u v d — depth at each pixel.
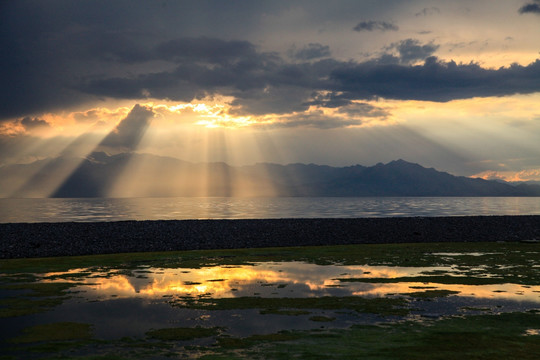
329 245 40.44
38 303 18.78
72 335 14.33
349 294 20.58
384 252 35.78
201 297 19.94
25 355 12.44
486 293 20.78
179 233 43.84
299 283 23.28
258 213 110.94
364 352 12.65
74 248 36.56
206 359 12.04
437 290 21.47
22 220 82.94
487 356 12.36
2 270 27.41
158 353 12.58
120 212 117.75
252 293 20.80
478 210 132.62
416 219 55.41
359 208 146.00
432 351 12.76
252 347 13.11
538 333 14.59
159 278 24.77
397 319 16.33
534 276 25.27
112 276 25.38
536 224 52.47
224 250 37.03
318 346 13.20
